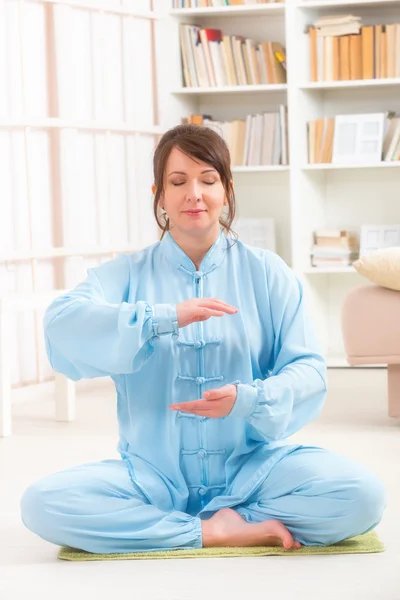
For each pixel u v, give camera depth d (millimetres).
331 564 2328
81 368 2436
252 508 2490
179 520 2451
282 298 2514
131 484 2451
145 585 2223
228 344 2473
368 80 5789
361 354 4172
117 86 5980
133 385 2482
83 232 5688
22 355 5238
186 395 2475
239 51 6086
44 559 2449
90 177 5746
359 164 5824
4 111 5094
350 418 4305
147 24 6172
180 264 2523
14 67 5164
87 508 2408
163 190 2467
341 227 6270
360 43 5852
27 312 5266
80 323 2365
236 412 2291
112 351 2336
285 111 5980
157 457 2490
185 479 2512
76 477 2430
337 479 2389
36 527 2432
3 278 5121
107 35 5883
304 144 5957
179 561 2379
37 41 5324
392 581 2207
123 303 2355
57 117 5430
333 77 5918
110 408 4773
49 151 5402
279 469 2459
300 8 5895
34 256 5117
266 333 2523
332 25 5887
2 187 5098
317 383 2430
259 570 2297
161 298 2514
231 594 2152
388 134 5863
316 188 6164
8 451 3816
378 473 3281
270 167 5992
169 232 2547
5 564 2418
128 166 6035
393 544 2482
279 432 2354
